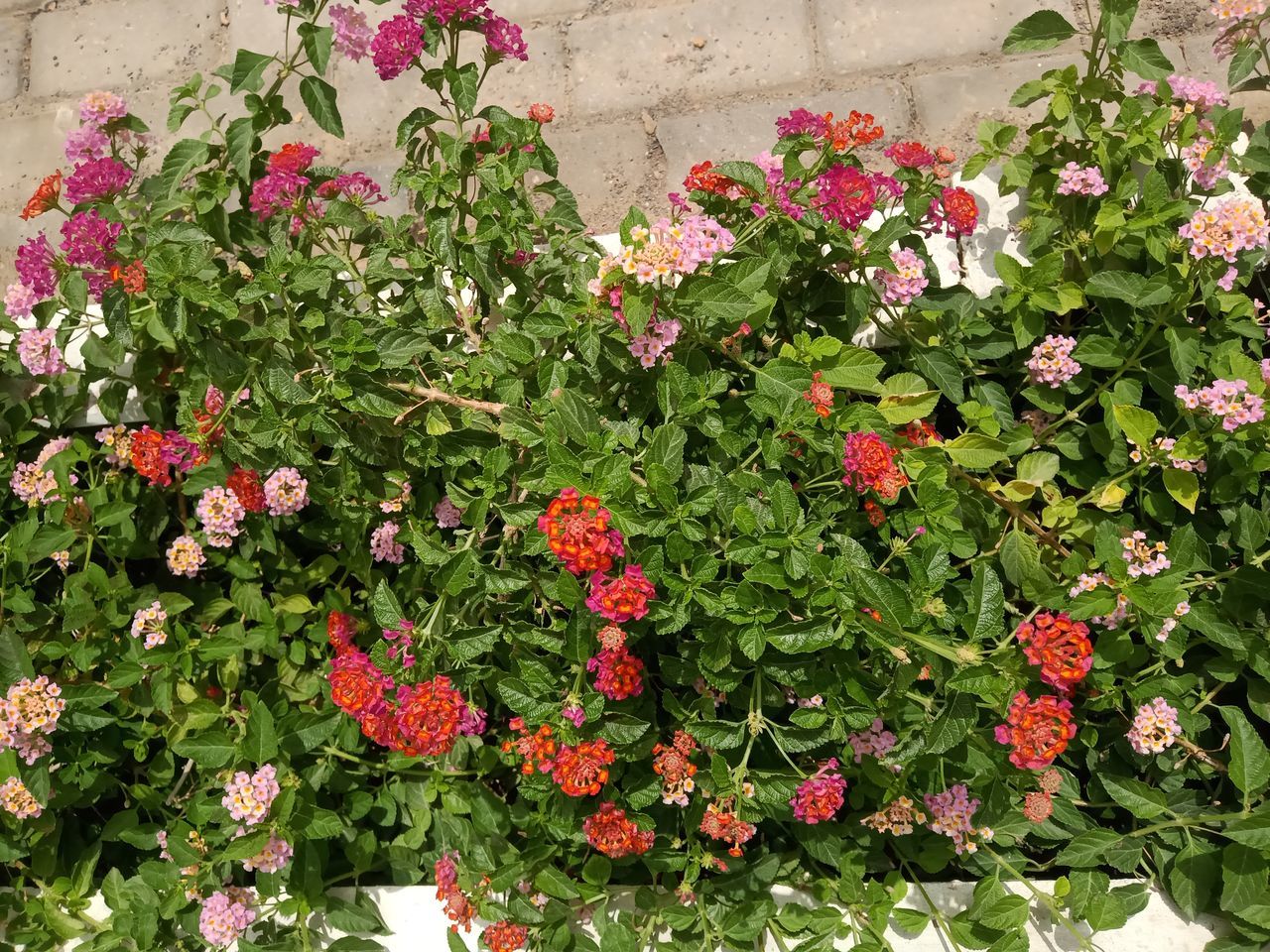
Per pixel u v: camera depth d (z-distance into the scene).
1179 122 2.04
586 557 1.48
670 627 1.57
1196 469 1.88
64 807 2.11
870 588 1.46
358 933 1.86
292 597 2.10
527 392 1.90
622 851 1.66
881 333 2.07
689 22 2.79
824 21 2.74
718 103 2.72
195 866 1.87
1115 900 1.68
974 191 2.14
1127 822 1.88
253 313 1.99
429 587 2.08
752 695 1.65
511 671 1.75
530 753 1.62
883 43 2.70
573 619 1.61
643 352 1.71
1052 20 2.03
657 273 1.57
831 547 1.74
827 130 1.79
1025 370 2.04
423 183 1.90
